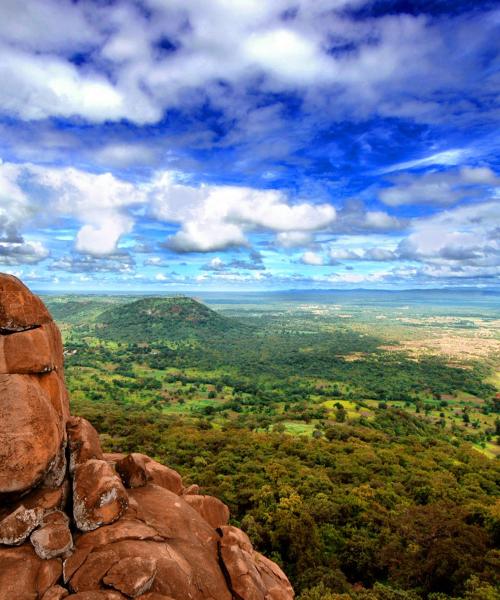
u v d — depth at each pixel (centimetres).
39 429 1065
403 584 3562
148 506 1355
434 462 7244
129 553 1039
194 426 10344
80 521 1123
